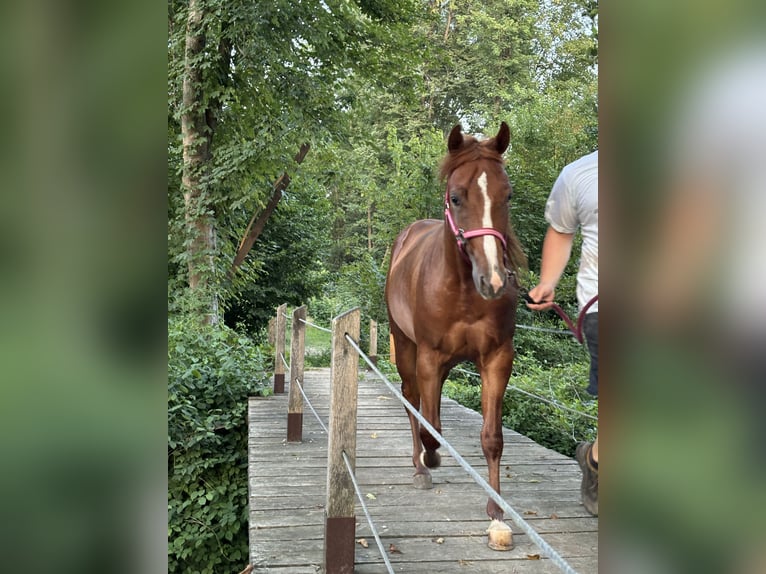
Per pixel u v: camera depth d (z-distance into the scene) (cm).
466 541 281
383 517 307
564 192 241
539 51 2289
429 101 2289
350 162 1584
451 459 416
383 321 1200
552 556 94
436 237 311
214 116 977
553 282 255
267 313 1469
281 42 914
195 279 941
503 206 252
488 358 284
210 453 521
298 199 1469
